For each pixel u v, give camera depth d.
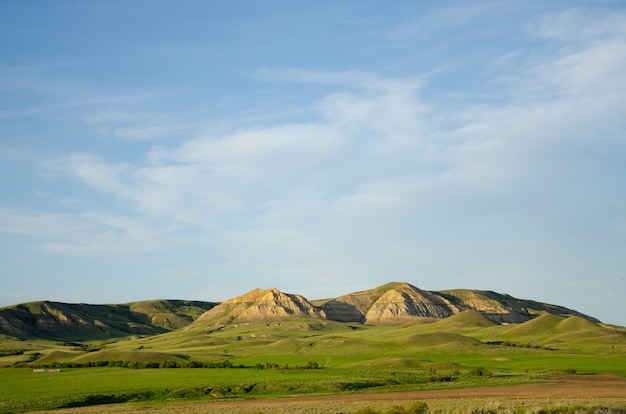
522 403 80.00
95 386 130.12
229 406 93.94
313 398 105.94
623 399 88.12
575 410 68.62
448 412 69.75
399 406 74.62
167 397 115.94
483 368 158.00
